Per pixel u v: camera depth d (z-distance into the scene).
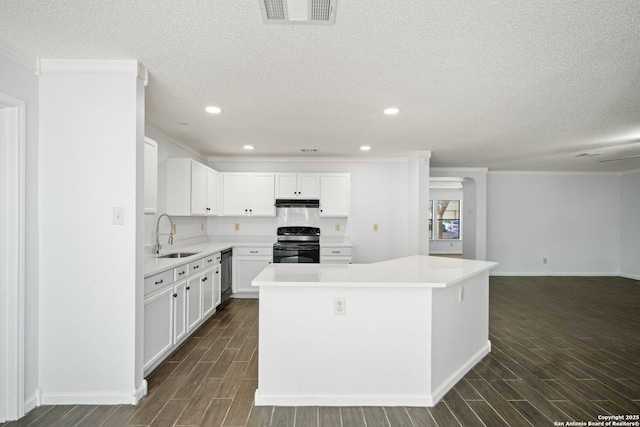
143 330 2.45
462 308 2.75
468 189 7.29
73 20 1.79
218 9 1.68
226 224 5.76
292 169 5.78
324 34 1.89
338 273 2.51
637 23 1.75
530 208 7.34
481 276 3.12
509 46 2.00
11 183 2.07
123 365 2.28
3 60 1.99
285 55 2.15
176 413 2.17
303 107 3.12
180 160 4.21
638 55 2.10
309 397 2.29
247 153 5.37
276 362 2.29
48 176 2.26
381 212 5.80
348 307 2.30
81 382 2.27
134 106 2.28
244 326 3.89
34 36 1.95
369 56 2.15
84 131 2.27
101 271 2.28
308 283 2.19
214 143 4.66
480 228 6.95
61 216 2.26
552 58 2.15
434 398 2.32
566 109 3.13
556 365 2.94
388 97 2.86
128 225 2.29
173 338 3.02
